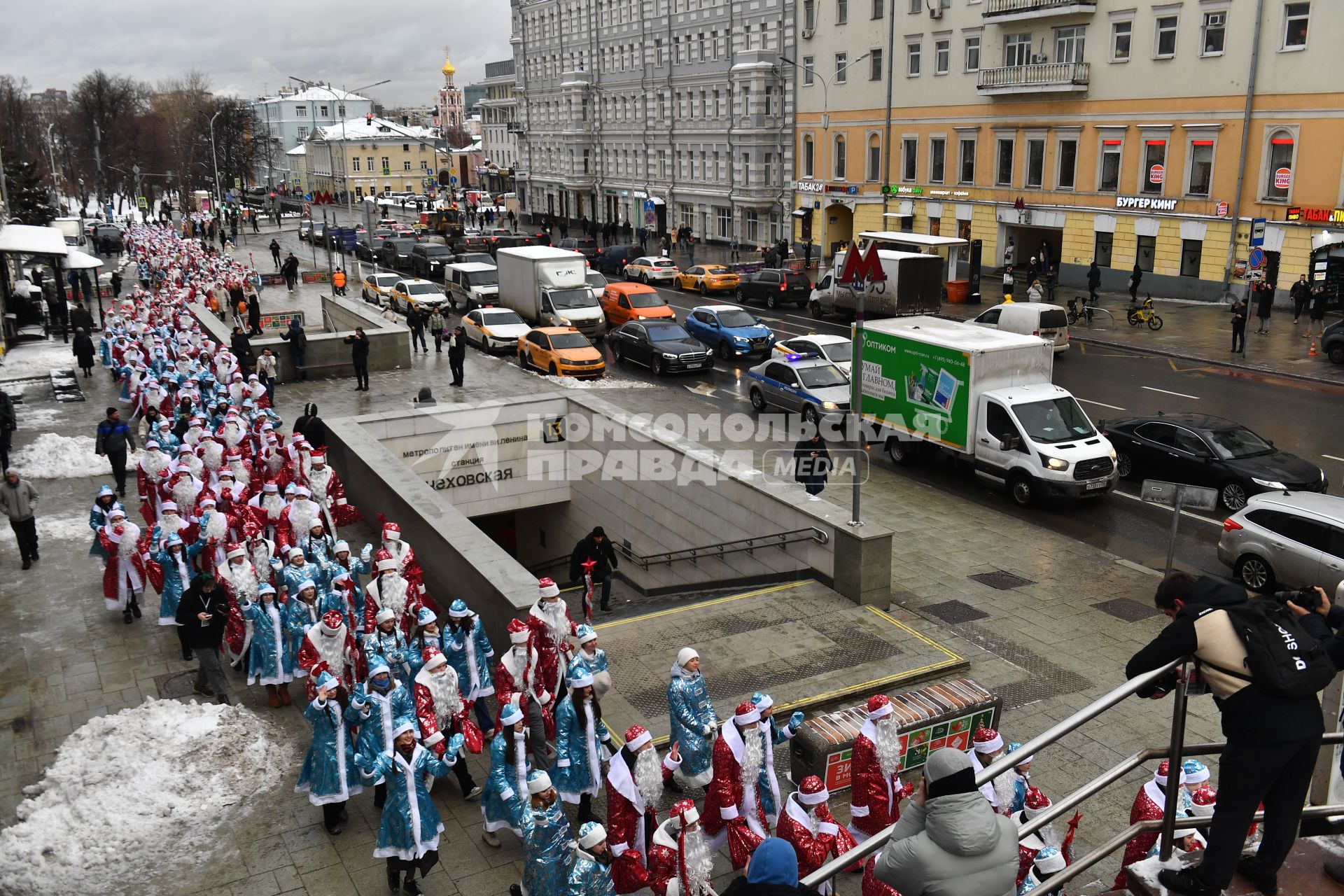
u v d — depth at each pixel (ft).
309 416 65.62
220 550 42.32
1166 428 63.36
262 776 33.22
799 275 138.72
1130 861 23.48
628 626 43.68
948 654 40.47
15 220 200.44
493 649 40.22
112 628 44.83
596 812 30.96
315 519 47.01
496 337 112.37
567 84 256.32
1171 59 122.72
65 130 422.00
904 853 13.00
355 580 41.73
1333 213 108.58
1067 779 32.73
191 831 30.63
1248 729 13.14
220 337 105.40
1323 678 13.17
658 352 100.37
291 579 36.91
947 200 157.79
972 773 13.20
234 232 247.09
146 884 28.27
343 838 30.19
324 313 129.08
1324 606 15.97
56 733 36.37
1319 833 15.29
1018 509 62.23
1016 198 146.00
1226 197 119.55
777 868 12.85
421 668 31.24
